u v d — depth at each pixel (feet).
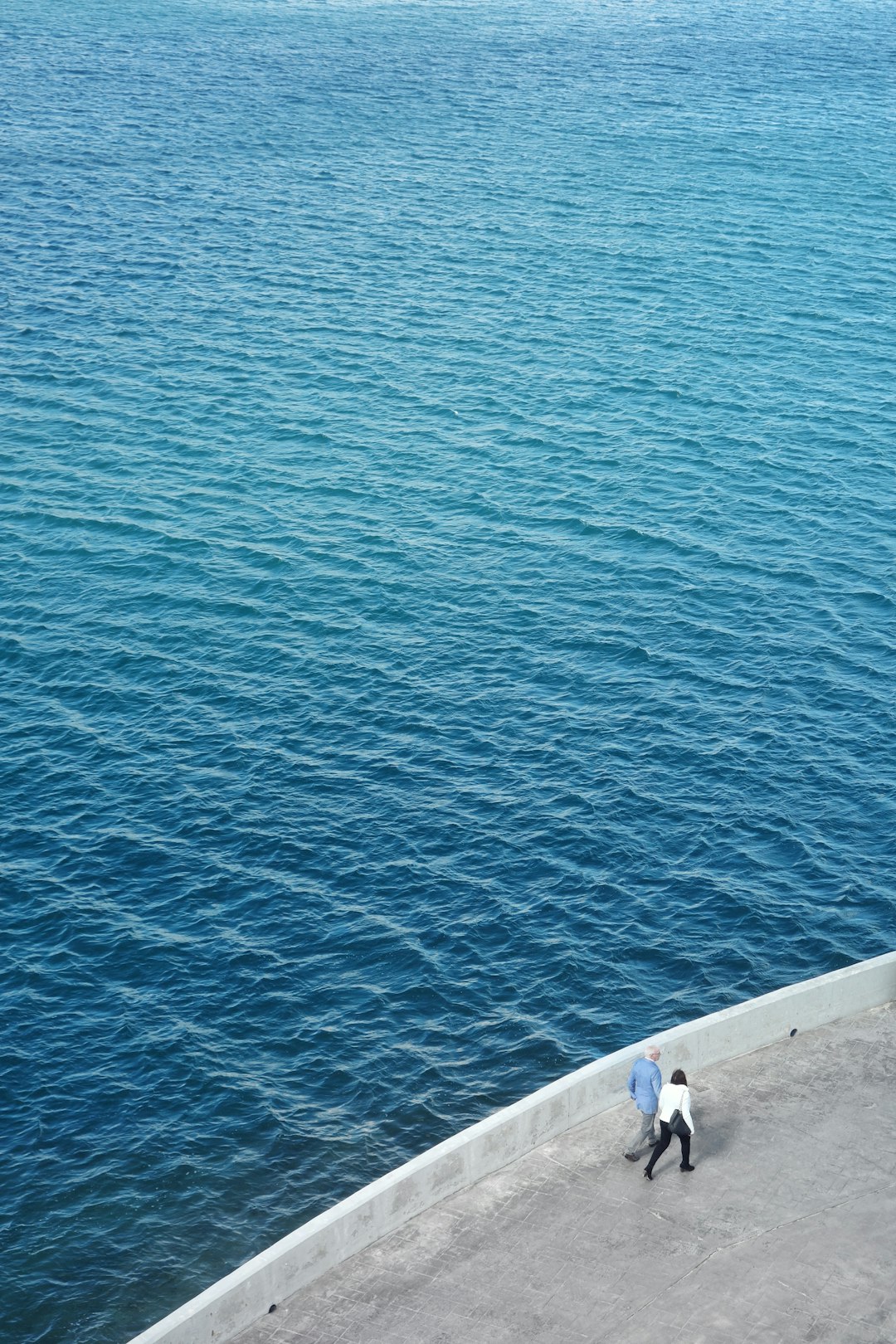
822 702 160.25
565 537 195.83
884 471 215.31
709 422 229.86
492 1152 84.48
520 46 515.50
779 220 325.21
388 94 435.12
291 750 150.20
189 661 166.09
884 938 125.80
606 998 118.52
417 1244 80.02
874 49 519.60
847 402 237.86
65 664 164.66
